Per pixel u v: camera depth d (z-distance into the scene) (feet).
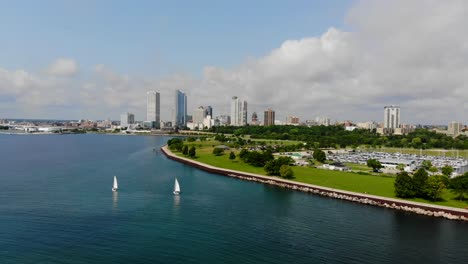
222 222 416.67
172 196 542.57
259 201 525.75
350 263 313.12
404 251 340.80
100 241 347.97
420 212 472.03
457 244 360.07
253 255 325.01
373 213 467.11
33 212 437.58
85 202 490.90
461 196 523.29
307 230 394.52
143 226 394.73
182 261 309.01
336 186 617.62
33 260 303.68
